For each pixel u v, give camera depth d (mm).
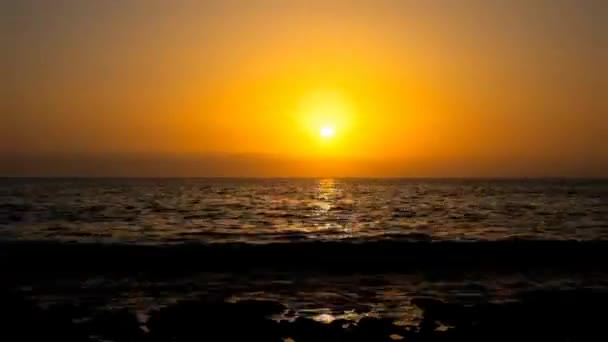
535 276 22891
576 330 15586
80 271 23500
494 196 87188
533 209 58500
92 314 16922
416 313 17266
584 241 28688
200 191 102750
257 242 31328
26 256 25375
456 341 14578
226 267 24391
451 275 23062
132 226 40469
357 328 15203
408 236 35031
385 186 147125
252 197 82375
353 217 49125
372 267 24500
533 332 15336
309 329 15156
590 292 19469
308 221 45438
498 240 30438
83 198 74188
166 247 27094
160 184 149750
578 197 84938
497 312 16953
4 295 17969
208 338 14641
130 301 18703
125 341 14430
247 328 15234
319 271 23812
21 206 58406
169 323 15648
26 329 14945
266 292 20109
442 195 90438
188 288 20719
